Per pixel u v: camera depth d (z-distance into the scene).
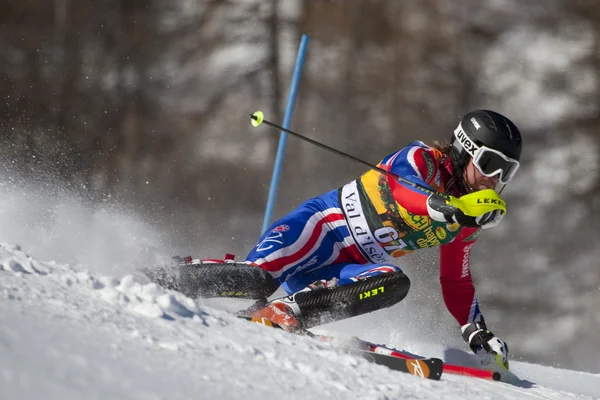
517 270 53.44
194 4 70.25
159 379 5.59
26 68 64.88
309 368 7.27
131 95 65.56
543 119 64.62
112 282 7.90
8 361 4.94
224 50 67.88
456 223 11.18
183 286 10.99
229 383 6.04
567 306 51.31
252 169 59.38
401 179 11.54
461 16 69.06
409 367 9.09
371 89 66.25
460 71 67.50
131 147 62.50
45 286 7.07
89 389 4.96
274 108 64.75
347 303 11.18
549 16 69.81
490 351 12.24
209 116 64.31
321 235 12.77
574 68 67.06
